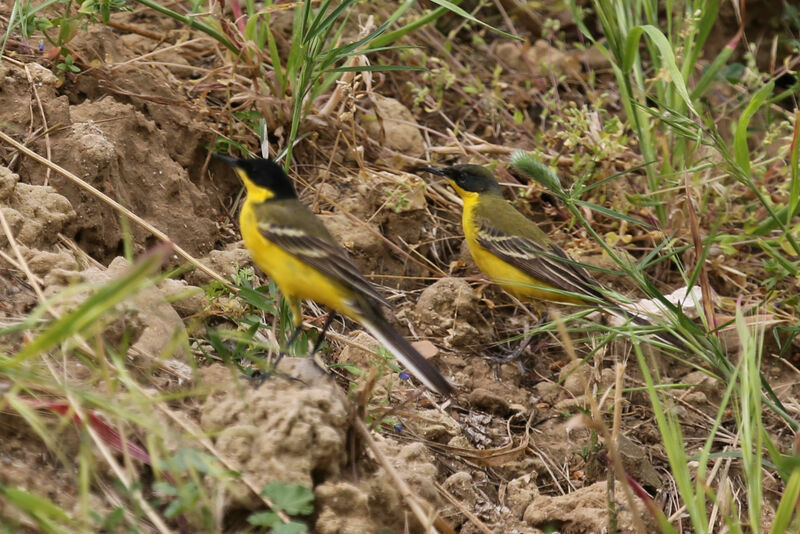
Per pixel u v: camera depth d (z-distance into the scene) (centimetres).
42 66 1208
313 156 1419
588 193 1473
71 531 688
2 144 1089
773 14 1834
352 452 834
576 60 1728
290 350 985
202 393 784
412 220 1380
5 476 719
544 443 1140
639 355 876
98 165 1100
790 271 1219
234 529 757
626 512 956
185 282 1112
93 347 837
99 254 1100
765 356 1339
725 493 934
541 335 1329
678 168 1475
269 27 1391
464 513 920
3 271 919
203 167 1295
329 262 930
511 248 1305
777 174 1504
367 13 1616
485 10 1850
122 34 1440
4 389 757
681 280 1449
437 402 1145
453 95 1647
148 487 757
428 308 1284
